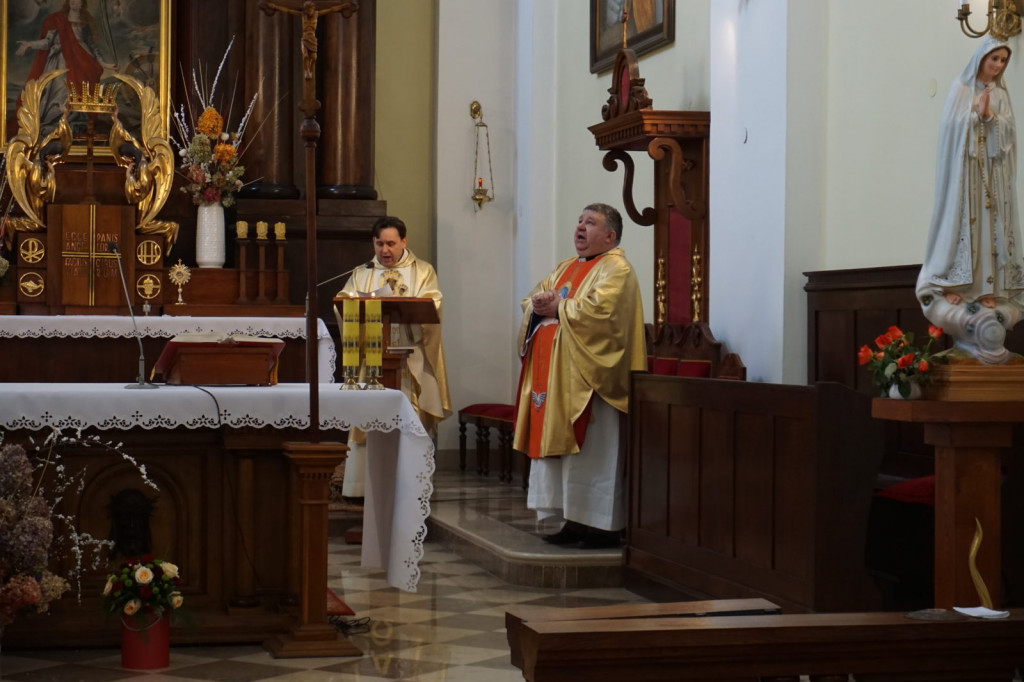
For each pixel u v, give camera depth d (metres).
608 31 10.47
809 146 7.01
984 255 4.49
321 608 5.27
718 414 6.02
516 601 6.62
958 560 4.36
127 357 8.63
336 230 11.38
